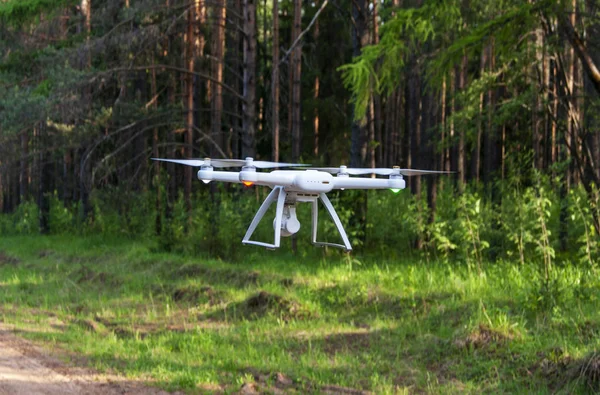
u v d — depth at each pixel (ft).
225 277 50.47
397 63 34.06
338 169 12.69
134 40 59.47
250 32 60.54
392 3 67.62
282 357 32.24
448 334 33.22
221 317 42.29
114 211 80.43
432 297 38.68
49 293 52.37
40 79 70.85
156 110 67.10
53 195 102.73
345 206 55.72
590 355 26.21
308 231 55.98
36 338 37.14
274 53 61.93
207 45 95.45
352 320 38.17
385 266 47.91
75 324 41.42
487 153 68.95
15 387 27.68
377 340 34.30
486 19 42.29
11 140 75.05
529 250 47.98
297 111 61.52
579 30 44.19
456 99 59.11
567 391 25.39
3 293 52.44
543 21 38.11
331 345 34.47
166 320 42.65
